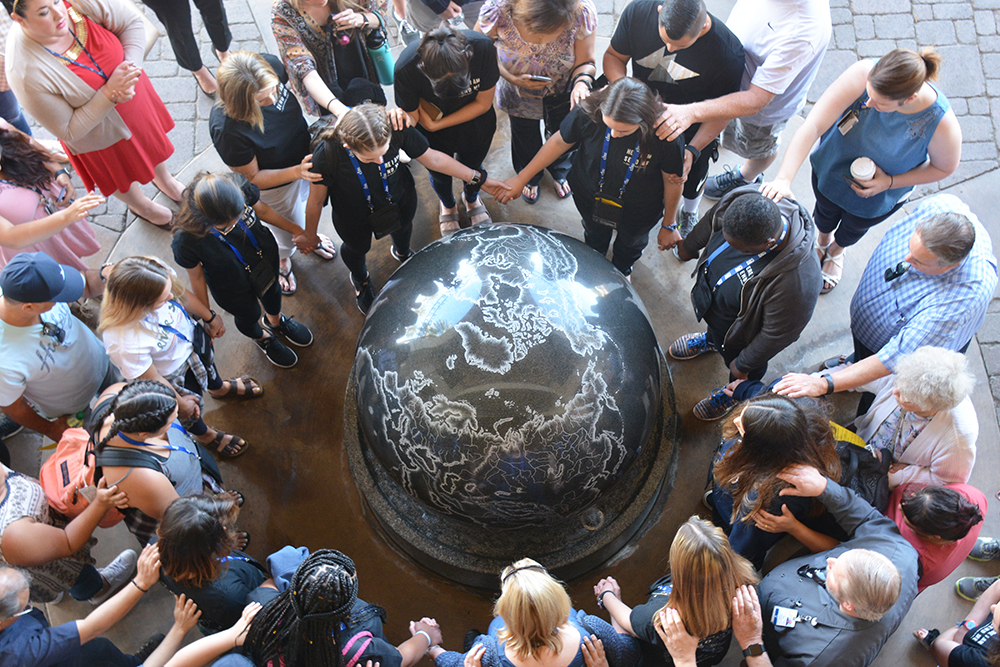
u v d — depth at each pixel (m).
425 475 3.43
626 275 5.06
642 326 3.71
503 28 4.37
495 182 4.73
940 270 3.51
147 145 4.85
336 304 5.17
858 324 4.11
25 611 3.09
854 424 4.32
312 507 4.45
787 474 3.15
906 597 3.03
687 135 4.54
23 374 3.59
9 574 2.89
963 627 3.71
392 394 3.42
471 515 3.56
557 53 4.41
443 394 3.29
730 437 3.36
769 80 4.24
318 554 2.84
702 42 4.05
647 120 3.64
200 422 4.27
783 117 4.68
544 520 3.61
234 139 4.00
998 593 3.72
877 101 3.66
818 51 4.21
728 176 5.52
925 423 3.46
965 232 3.32
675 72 4.21
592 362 3.37
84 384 3.96
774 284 3.51
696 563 2.77
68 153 4.65
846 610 2.95
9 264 3.37
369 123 3.63
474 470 3.30
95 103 4.21
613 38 4.44
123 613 3.19
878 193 4.22
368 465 4.37
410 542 4.18
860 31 6.26
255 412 4.76
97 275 4.98
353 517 4.41
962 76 5.99
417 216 5.55
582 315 3.45
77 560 3.75
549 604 2.69
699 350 4.80
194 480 3.59
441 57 3.73
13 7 3.73
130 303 3.51
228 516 3.04
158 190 5.65
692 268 5.24
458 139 4.61
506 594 2.72
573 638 2.95
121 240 5.43
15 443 4.65
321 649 2.80
